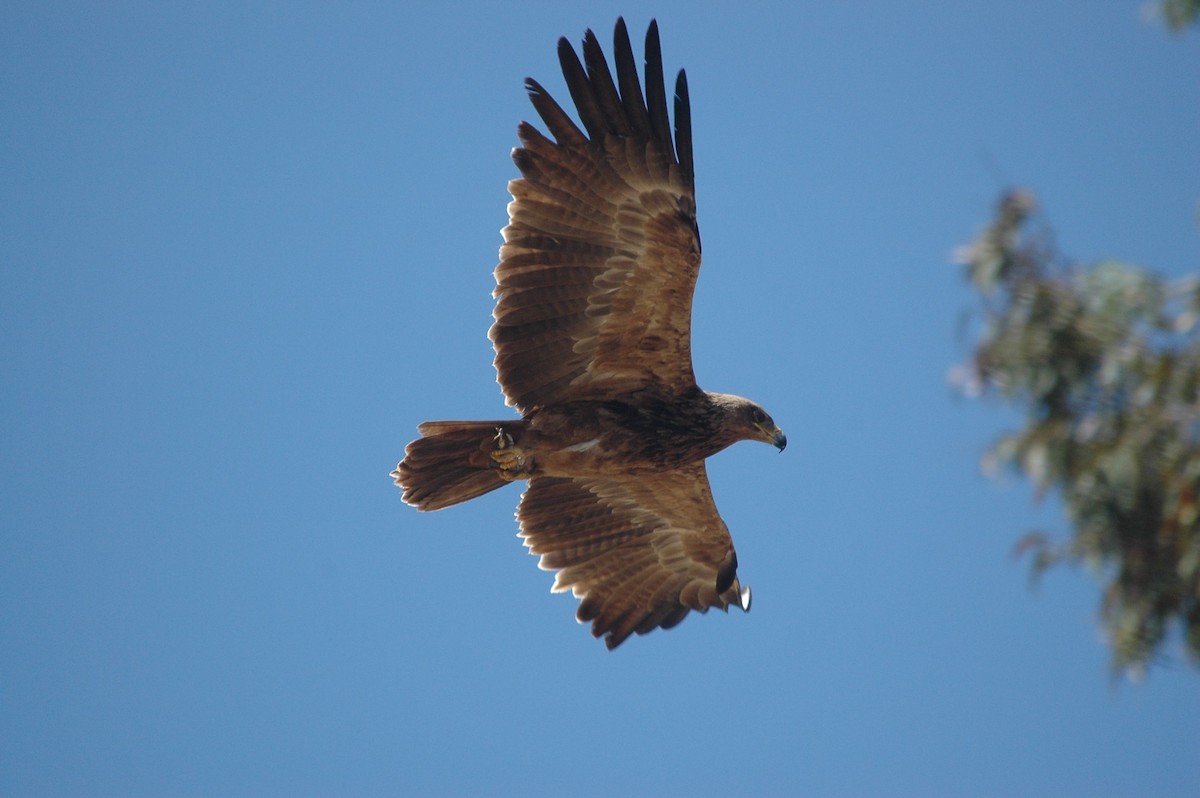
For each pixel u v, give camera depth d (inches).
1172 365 619.5
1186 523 599.8
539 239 640.4
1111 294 633.6
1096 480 619.5
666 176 633.0
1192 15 667.4
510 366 658.8
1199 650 610.9
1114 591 621.0
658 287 645.9
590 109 636.7
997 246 655.1
